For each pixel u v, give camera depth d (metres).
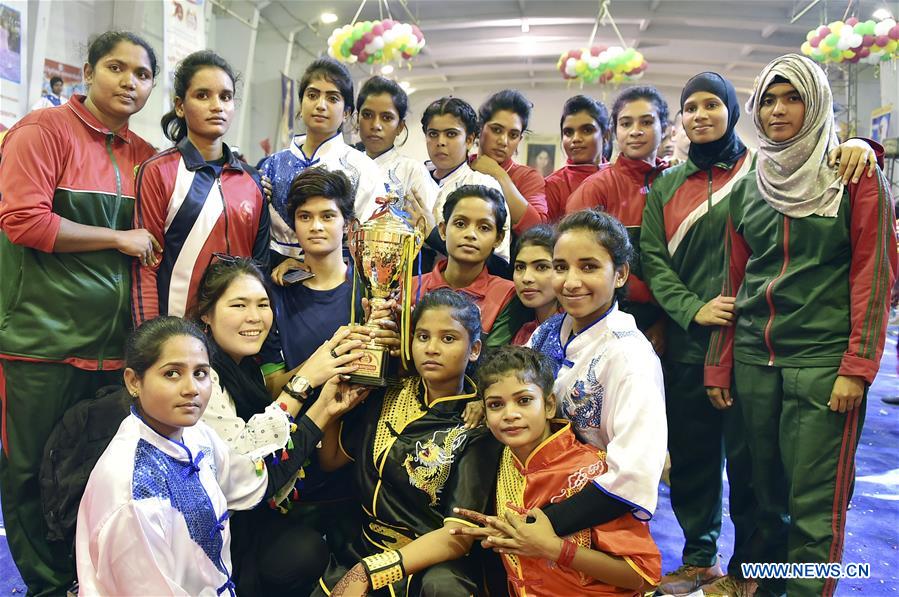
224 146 2.18
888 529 2.72
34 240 1.87
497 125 2.84
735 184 2.17
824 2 9.66
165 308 2.05
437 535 1.57
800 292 1.90
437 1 10.55
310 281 2.00
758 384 2.00
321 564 1.82
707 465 2.33
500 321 2.10
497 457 1.67
